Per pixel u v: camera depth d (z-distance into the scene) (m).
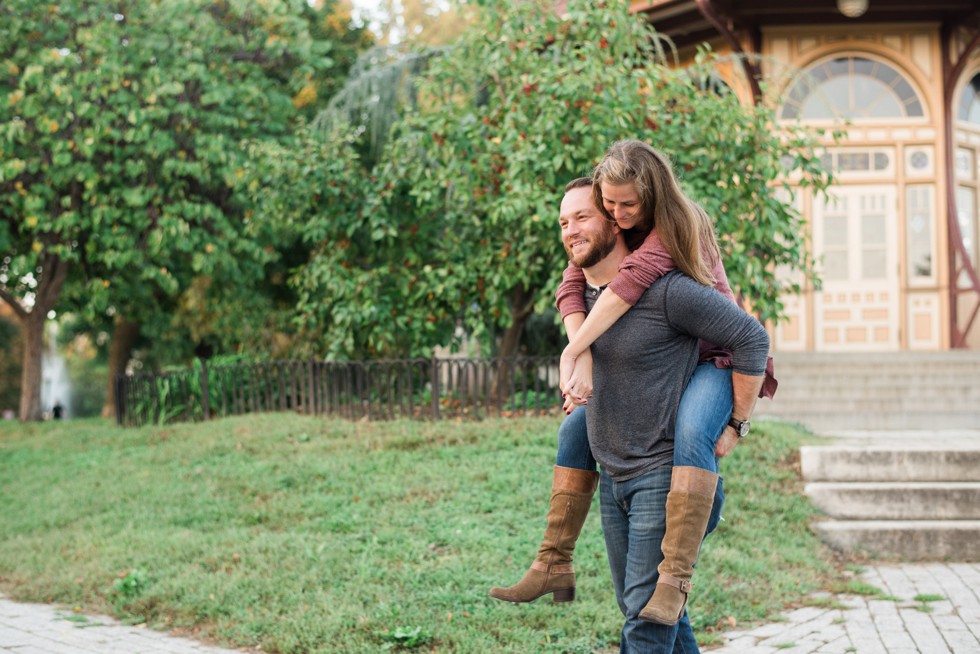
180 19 12.52
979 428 10.34
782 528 6.30
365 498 6.79
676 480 2.62
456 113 9.49
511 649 4.31
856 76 13.29
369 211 9.16
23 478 8.89
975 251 13.72
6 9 12.02
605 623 4.60
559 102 8.14
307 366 9.81
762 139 8.66
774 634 4.66
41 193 11.96
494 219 8.19
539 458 7.38
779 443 7.62
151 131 12.27
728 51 13.22
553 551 2.90
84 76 11.47
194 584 5.38
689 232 2.72
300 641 4.50
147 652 4.57
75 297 15.00
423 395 9.20
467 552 5.64
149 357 23.56
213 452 8.52
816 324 13.31
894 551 6.31
